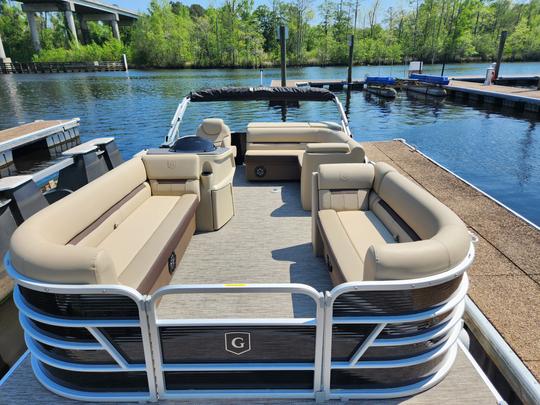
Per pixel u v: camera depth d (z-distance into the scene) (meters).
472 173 8.88
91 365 1.78
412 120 15.68
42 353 1.83
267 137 5.77
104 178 3.00
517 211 6.92
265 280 2.93
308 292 1.65
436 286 1.69
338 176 3.19
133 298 1.65
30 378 2.00
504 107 17.41
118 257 2.54
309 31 55.03
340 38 54.38
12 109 19.89
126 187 3.25
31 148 11.45
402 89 24.97
